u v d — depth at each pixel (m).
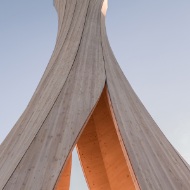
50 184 6.49
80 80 9.32
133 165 7.22
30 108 9.54
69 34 11.59
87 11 12.20
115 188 11.21
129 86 10.45
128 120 8.54
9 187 6.53
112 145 10.88
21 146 7.78
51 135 7.67
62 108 8.41
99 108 10.77
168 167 7.84
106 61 10.29
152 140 8.51
